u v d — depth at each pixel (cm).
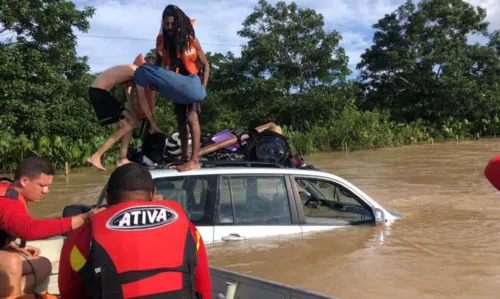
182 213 228
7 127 1820
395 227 559
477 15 3941
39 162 321
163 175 498
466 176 1248
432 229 566
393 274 432
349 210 553
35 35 2061
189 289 213
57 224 283
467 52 3997
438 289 402
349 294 397
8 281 303
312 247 494
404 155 2130
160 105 2812
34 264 318
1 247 312
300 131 2906
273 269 449
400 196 897
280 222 520
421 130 3422
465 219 624
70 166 1880
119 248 205
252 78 2997
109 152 2047
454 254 480
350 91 3145
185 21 488
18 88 1844
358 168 1559
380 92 3962
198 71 517
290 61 3072
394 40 3906
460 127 3556
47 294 297
